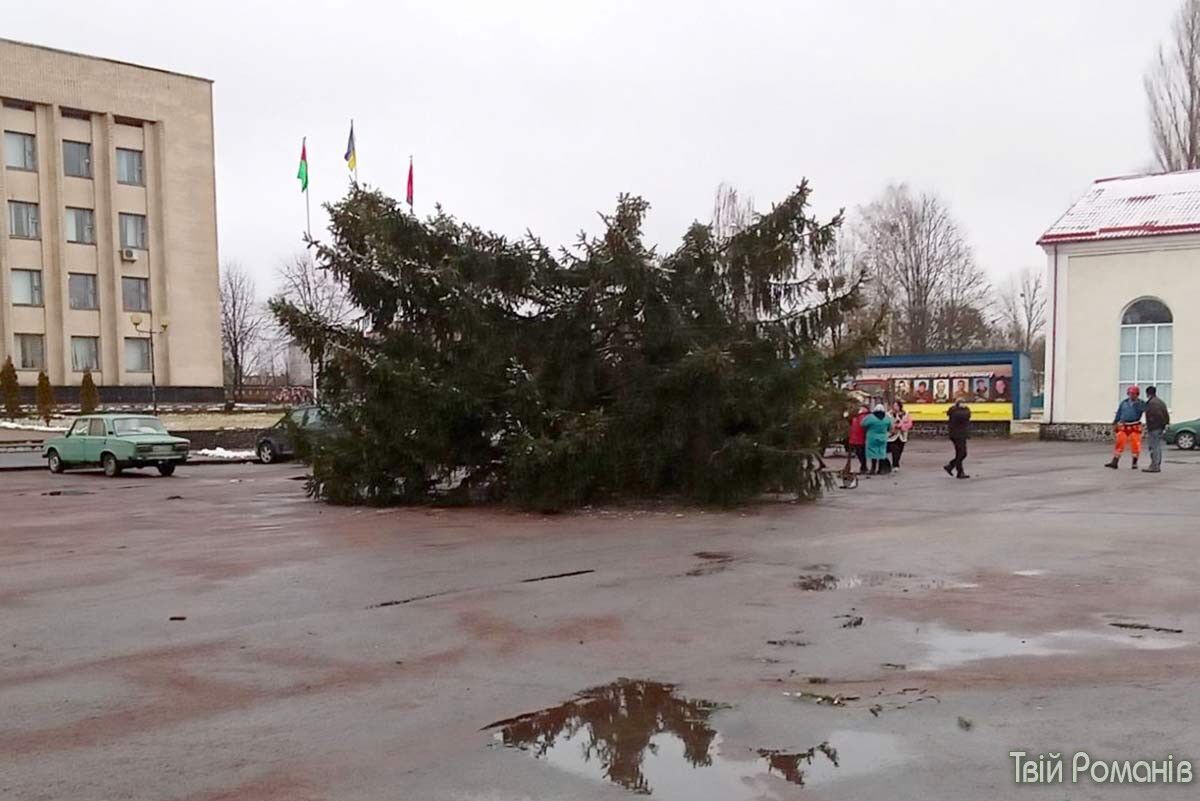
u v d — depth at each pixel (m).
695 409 15.53
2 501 18.52
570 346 16.52
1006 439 34.66
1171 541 11.22
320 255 16.72
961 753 4.75
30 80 47.94
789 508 15.23
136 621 7.93
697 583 9.20
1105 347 32.72
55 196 48.88
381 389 15.58
